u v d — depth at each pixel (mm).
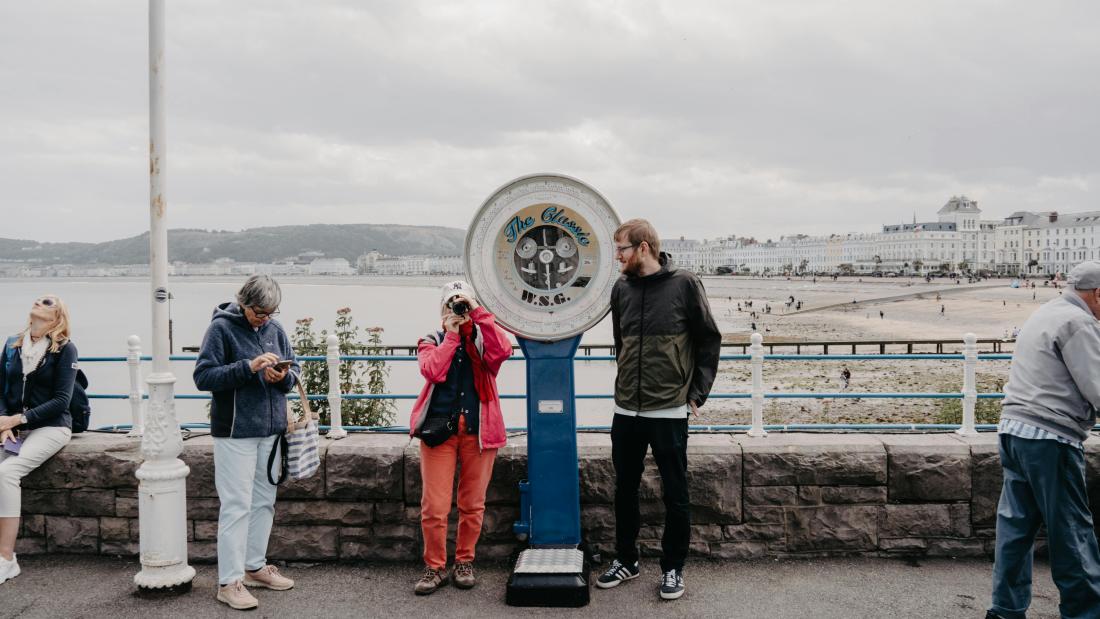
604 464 4453
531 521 4164
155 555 4027
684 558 3959
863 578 4180
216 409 3920
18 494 4352
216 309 4023
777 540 4453
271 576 4145
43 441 4473
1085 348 3236
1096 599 3334
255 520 4102
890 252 199500
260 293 3893
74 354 4613
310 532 4512
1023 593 3541
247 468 3934
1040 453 3348
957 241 193250
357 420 7797
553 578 3867
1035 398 3385
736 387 23984
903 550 4449
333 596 4035
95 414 18156
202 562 4578
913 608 3820
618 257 3930
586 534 4480
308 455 4133
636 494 4098
